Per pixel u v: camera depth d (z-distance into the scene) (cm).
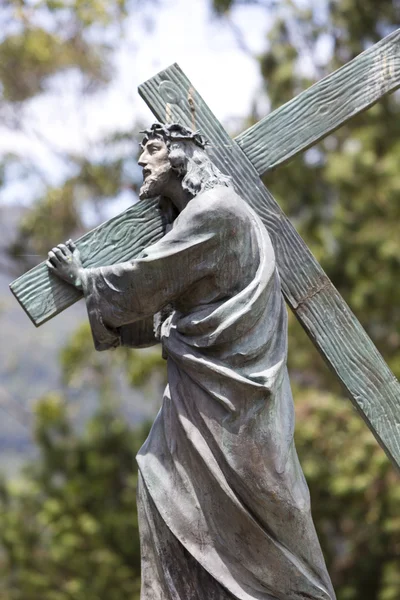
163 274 525
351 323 592
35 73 1766
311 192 1603
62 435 1692
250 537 518
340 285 1553
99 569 1573
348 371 590
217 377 515
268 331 523
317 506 1461
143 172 552
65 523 1596
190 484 524
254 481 513
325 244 1567
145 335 563
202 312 524
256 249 530
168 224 566
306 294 591
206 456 516
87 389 1797
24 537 1622
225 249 524
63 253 554
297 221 1603
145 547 540
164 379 1716
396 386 589
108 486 1641
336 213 1546
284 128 603
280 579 519
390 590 1437
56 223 1800
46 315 553
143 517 539
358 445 1428
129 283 529
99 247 564
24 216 1839
